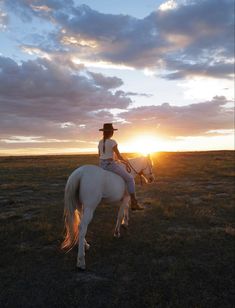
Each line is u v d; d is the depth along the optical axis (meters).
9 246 7.65
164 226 9.43
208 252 7.29
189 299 5.22
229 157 35.62
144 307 5.03
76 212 6.86
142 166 9.06
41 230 8.91
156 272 6.24
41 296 5.38
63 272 6.32
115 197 7.48
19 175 21.81
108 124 7.62
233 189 15.70
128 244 7.85
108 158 7.57
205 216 10.28
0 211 11.51
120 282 5.85
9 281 5.93
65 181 18.95
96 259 6.95
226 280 5.91
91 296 5.36
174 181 18.95
